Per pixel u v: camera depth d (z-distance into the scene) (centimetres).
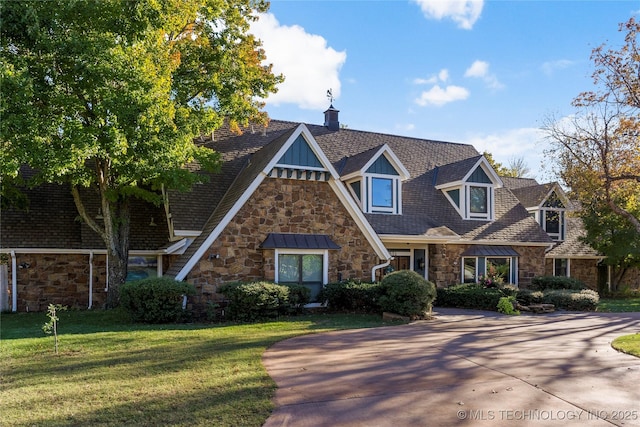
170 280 1260
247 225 1431
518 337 1006
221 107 1669
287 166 1462
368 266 1589
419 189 2155
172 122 1308
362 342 935
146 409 513
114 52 1130
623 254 2330
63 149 1075
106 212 1495
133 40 1209
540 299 1652
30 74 1090
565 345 913
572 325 1215
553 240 2312
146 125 1180
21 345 884
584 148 1998
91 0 1140
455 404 549
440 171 2291
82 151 1090
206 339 948
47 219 1694
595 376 673
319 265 1520
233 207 1405
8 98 991
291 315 1382
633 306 1875
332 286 1451
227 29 1659
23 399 545
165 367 701
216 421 482
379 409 530
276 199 1476
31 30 1066
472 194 2130
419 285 1288
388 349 862
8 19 1059
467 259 2016
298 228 1495
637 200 2247
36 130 1051
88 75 1130
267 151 1603
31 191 1753
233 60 1681
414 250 2045
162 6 1266
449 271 1958
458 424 487
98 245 1683
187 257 1404
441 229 1917
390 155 1905
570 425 484
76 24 1177
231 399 552
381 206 1903
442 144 2536
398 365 736
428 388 612
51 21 1119
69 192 1797
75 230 1700
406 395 582
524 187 2669
